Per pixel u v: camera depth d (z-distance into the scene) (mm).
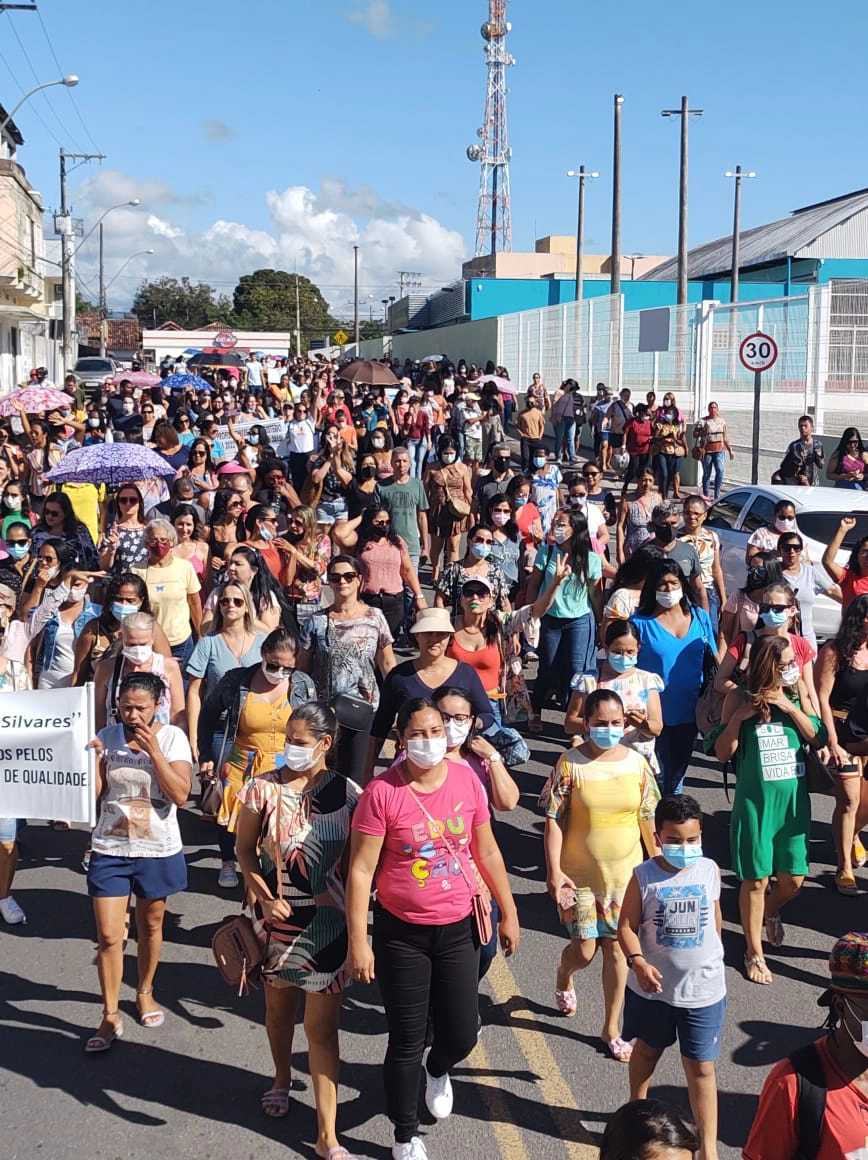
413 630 6273
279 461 12234
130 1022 5941
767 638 6344
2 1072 5473
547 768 9609
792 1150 3283
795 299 25891
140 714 5531
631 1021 4902
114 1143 4953
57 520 9781
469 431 24172
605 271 80188
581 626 10000
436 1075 5109
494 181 81438
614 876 5586
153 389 21875
